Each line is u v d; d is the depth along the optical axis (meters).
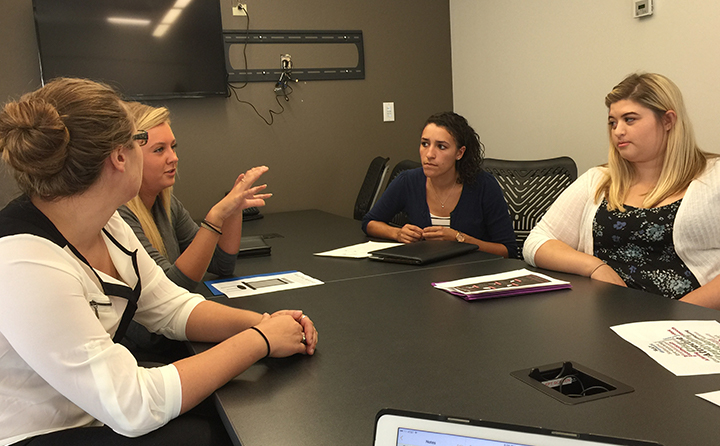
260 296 1.50
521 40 3.36
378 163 3.34
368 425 0.80
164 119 1.67
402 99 3.87
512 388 0.88
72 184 0.90
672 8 2.48
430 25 3.90
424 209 2.42
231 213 1.57
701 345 1.01
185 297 1.24
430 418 0.63
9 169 0.90
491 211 2.38
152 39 3.15
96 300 0.95
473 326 1.18
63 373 0.82
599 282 1.48
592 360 0.97
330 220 3.03
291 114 3.59
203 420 0.96
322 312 1.33
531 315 1.23
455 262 1.82
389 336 1.15
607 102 1.84
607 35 2.82
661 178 1.74
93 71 3.05
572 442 0.58
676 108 1.69
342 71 3.68
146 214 1.66
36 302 0.81
